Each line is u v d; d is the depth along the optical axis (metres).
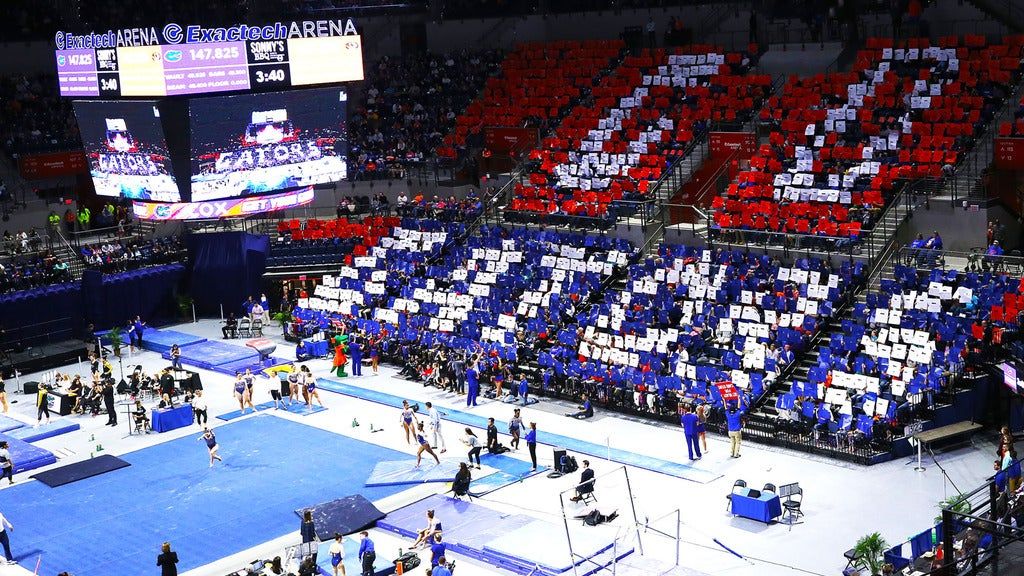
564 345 47.56
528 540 33.50
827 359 41.44
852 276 45.19
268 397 48.69
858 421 38.34
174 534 35.97
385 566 32.44
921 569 27.50
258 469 40.84
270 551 34.38
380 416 45.59
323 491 38.56
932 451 38.12
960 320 40.66
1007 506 27.27
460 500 36.94
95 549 35.19
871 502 34.88
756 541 32.84
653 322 46.69
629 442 41.19
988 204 45.53
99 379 48.12
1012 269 43.78
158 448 43.53
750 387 41.88
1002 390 39.59
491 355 47.66
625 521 34.75
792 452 39.41
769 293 45.53
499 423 43.91
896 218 47.06
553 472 38.66
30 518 37.72
